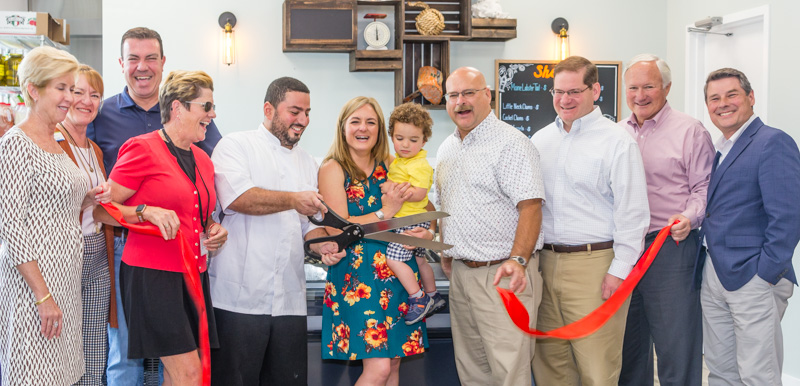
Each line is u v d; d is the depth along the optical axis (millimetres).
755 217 2629
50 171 2055
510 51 5262
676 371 2824
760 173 2586
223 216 2424
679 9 5160
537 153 2527
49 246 2057
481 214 2488
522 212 2434
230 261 2375
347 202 2447
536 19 5273
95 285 2441
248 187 2293
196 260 2145
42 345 2068
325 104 5070
